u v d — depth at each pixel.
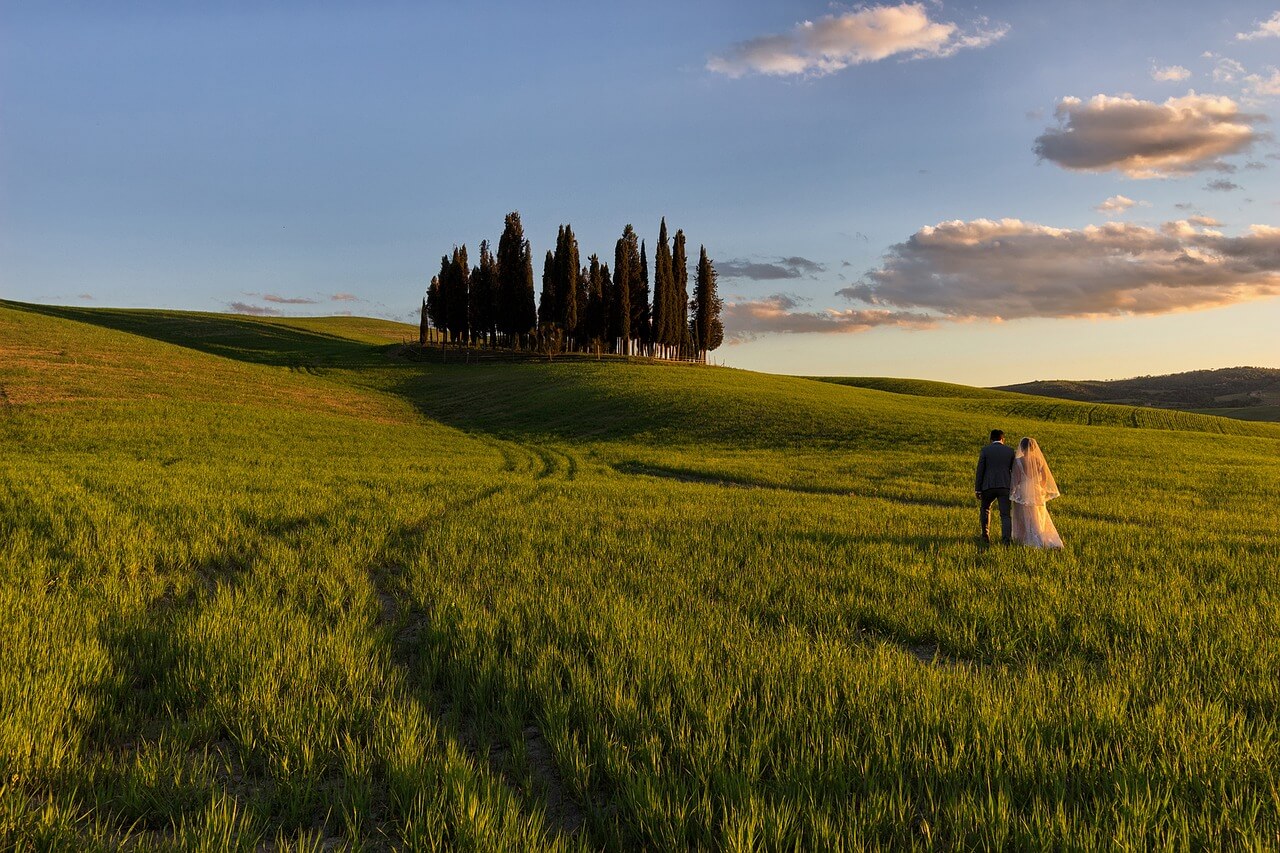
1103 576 9.58
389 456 33.94
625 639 6.23
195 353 82.19
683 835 3.37
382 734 4.42
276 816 3.83
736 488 22.72
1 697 4.58
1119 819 3.39
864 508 17.47
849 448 38.50
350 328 169.88
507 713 4.91
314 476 22.59
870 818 3.44
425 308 116.44
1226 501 20.36
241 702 4.84
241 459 29.23
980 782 3.83
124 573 9.05
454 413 61.62
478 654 5.97
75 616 6.77
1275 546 12.18
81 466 22.05
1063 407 72.50
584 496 19.17
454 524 13.46
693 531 12.97
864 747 4.23
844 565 10.02
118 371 59.31
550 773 4.37
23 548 9.70
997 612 7.61
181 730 4.61
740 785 3.72
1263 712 4.86
